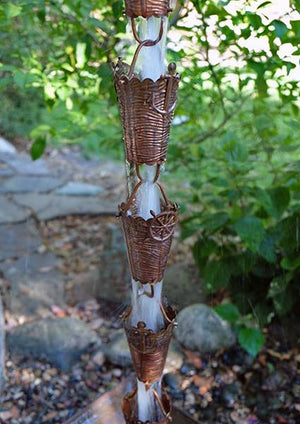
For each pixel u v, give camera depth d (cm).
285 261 150
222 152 164
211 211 188
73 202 268
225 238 177
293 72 134
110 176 301
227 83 154
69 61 141
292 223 151
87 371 162
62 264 217
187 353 168
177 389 156
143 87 79
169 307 101
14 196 272
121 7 128
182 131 182
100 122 194
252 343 143
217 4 123
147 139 84
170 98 82
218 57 141
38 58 157
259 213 163
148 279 93
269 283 168
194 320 170
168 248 92
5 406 150
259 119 155
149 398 106
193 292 189
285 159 168
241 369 162
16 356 165
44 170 304
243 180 160
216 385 157
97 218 253
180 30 137
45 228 244
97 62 147
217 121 183
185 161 176
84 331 172
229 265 164
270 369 161
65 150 337
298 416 147
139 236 89
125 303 187
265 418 147
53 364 163
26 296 195
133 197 89
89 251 225
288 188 150
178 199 204
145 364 100
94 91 157
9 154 319
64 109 214
